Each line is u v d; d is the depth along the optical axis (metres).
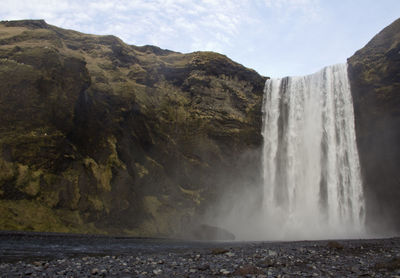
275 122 59.78
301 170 56.53
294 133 58.22
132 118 47.53
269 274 12.38
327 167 54.66
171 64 62.69
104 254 19.03
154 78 58.25
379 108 50.88
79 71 41.31
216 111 56.50
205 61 60.50
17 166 32.62
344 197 52.84
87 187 37.50
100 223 37.19
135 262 15.23
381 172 51.00
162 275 12.30
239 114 58.06
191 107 56.81
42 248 20.03
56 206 33.78
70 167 37.03
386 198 50.59
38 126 35.69
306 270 13.44
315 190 54.97
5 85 35.12
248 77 62.12
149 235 40.31
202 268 13.39
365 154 52.09
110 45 61.16
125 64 59.22
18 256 16.19
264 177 57.47
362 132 52.34
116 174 41.62
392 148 50.19
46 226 30.97
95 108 42.88
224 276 12.20
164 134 51.50
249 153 57.09
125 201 40.91
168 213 45.81
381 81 50.97
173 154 51.50
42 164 34.47
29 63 37.94
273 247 22.70
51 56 39.31
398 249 20.42
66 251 19.45
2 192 30.56
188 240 36.59
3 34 46.09
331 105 55.50
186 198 49.41
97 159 40.97
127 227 39.91
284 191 57.03
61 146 36.75
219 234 44.78
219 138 55.19
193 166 52.72
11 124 34.16
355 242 25.14
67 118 38.50
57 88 38.47
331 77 56.09
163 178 48.34
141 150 47.72
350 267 13.99
